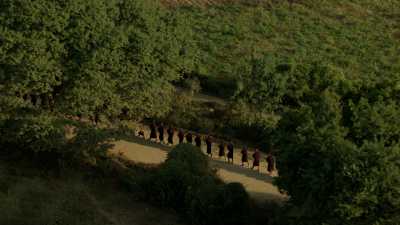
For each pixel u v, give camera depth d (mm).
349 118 26234
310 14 67812
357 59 56344
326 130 24781
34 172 31266
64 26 35406
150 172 32594
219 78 49156
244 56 56219
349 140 25172
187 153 32250
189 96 45594
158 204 30094
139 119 39562
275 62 47656
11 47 33812
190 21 64750
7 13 34812
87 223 27312
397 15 67562
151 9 42094
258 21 66188
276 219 26641
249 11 68875
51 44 34594
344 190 22844
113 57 35375
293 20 66250
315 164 24453
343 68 53594
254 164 34688
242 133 40219
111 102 36000
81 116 38969
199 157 32469
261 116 41531
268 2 71438
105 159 33188
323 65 45812
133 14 39094
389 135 25094
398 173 22594
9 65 33594
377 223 22750
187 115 41469
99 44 35500
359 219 23219
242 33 62469
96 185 31047
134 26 38781
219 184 31422
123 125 36688
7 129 31359
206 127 40500
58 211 27781
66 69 34781
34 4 35000
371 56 57156
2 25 34656
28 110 33531
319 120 25859
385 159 22750
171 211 29656
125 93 36719
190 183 29844
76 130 33094
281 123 27625
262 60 45625
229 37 61500
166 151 36750
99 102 35281
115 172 32500
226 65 53125
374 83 28969
